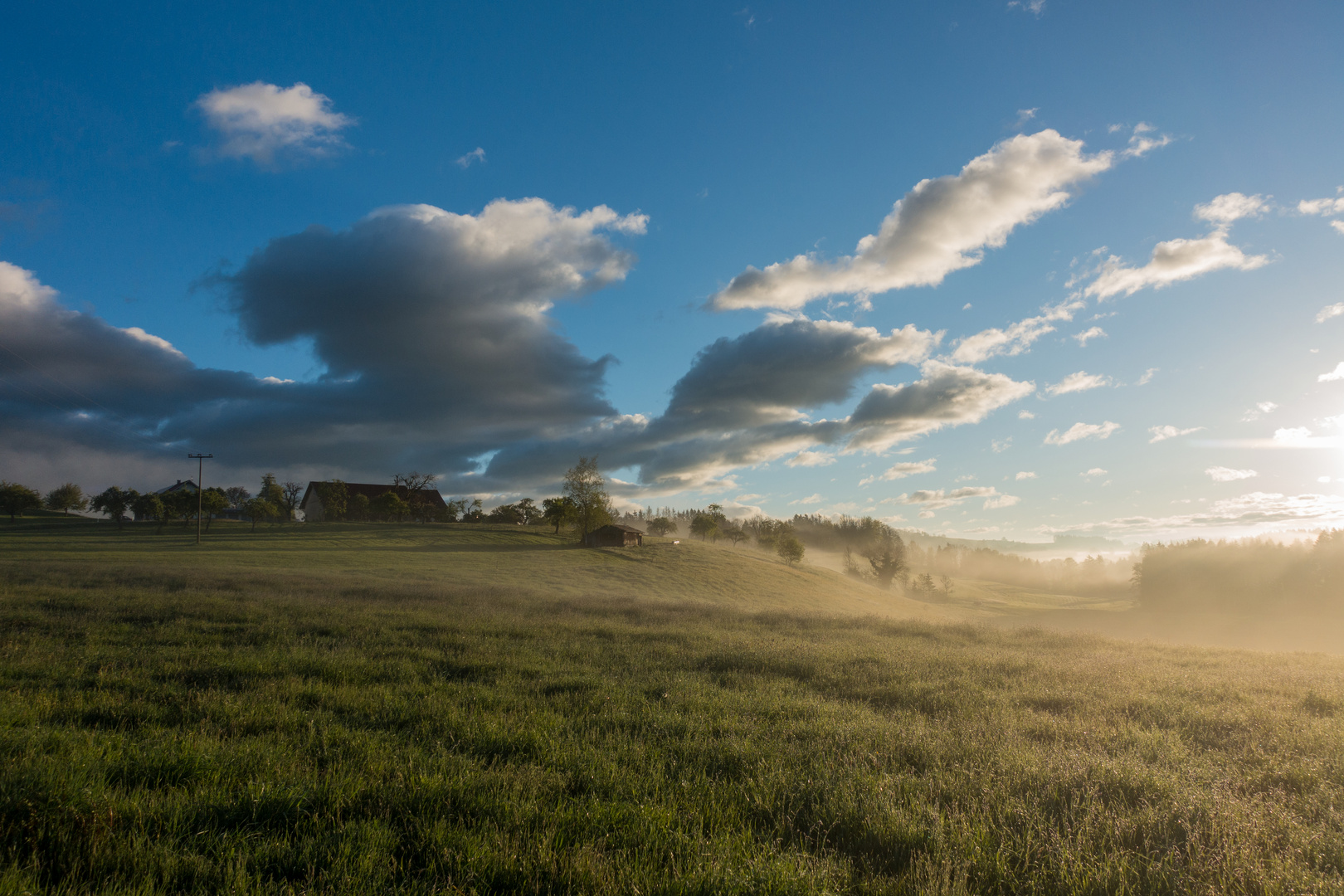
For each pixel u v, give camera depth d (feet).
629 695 28.68
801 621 80.02
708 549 341.21
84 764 15.74
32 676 28.30
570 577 213.46
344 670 32.04
